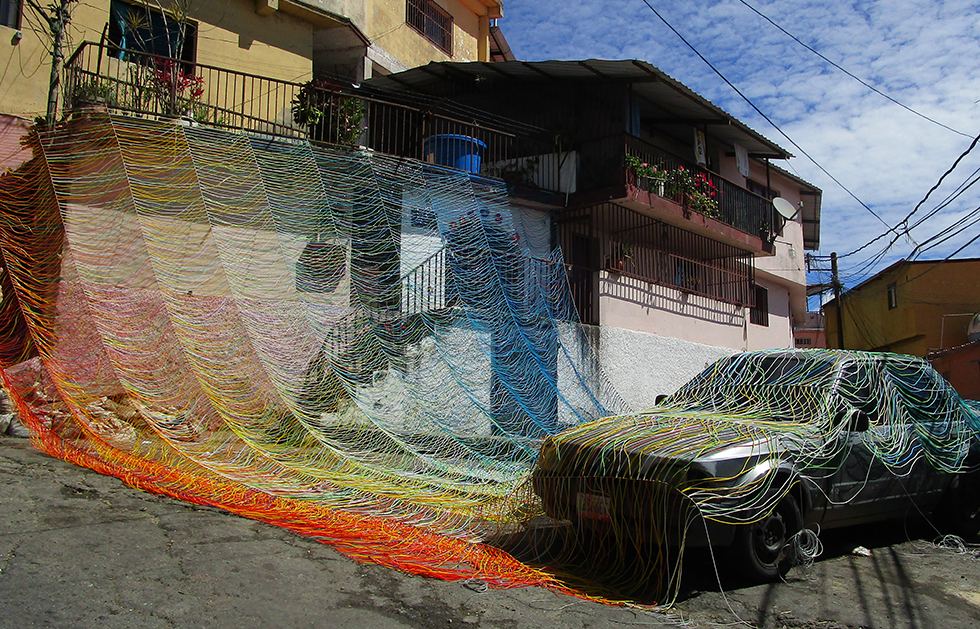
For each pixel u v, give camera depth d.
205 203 9.12
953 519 6.36
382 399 9.41
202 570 3.96
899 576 5.20
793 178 19.55
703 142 15.05
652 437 5.02
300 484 6.18
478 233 11.47
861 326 30.64
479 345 10.71
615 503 4.79
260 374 8.19
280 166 9.88
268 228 9.55
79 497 5.03
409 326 10.19
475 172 12.16
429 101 13.83
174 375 7.55
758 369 6.27
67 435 6.75
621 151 12.57
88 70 9.75
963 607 4.57
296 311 9.40
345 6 13.69
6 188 9.01
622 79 12.96
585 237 13.23
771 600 4.54
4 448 6.38
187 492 5.52
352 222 10.31
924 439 6.12
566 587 4.54
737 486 4.57
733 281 16.31
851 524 5.58
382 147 11.51
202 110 10.16
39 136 8.68
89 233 8.42
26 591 3.43
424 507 6.08
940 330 25.86
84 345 7.71
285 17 12.70
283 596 3.77
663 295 14.05
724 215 15.31
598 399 12.02
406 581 4.28
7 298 8.67
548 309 11.73
